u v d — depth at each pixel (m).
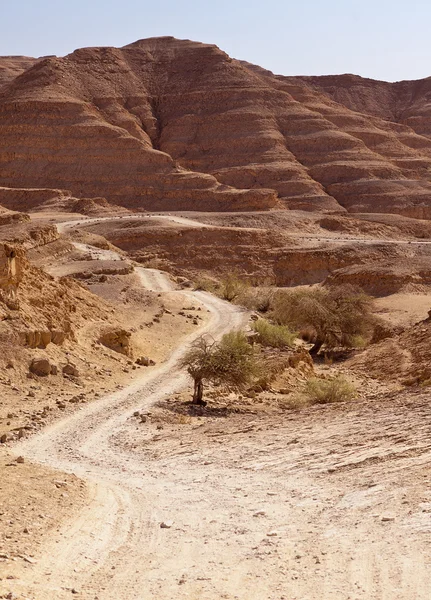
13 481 17.94
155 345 49.41
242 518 15.73
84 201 183.75
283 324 61.84
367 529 14.09
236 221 163.62
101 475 20.34
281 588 11.53
